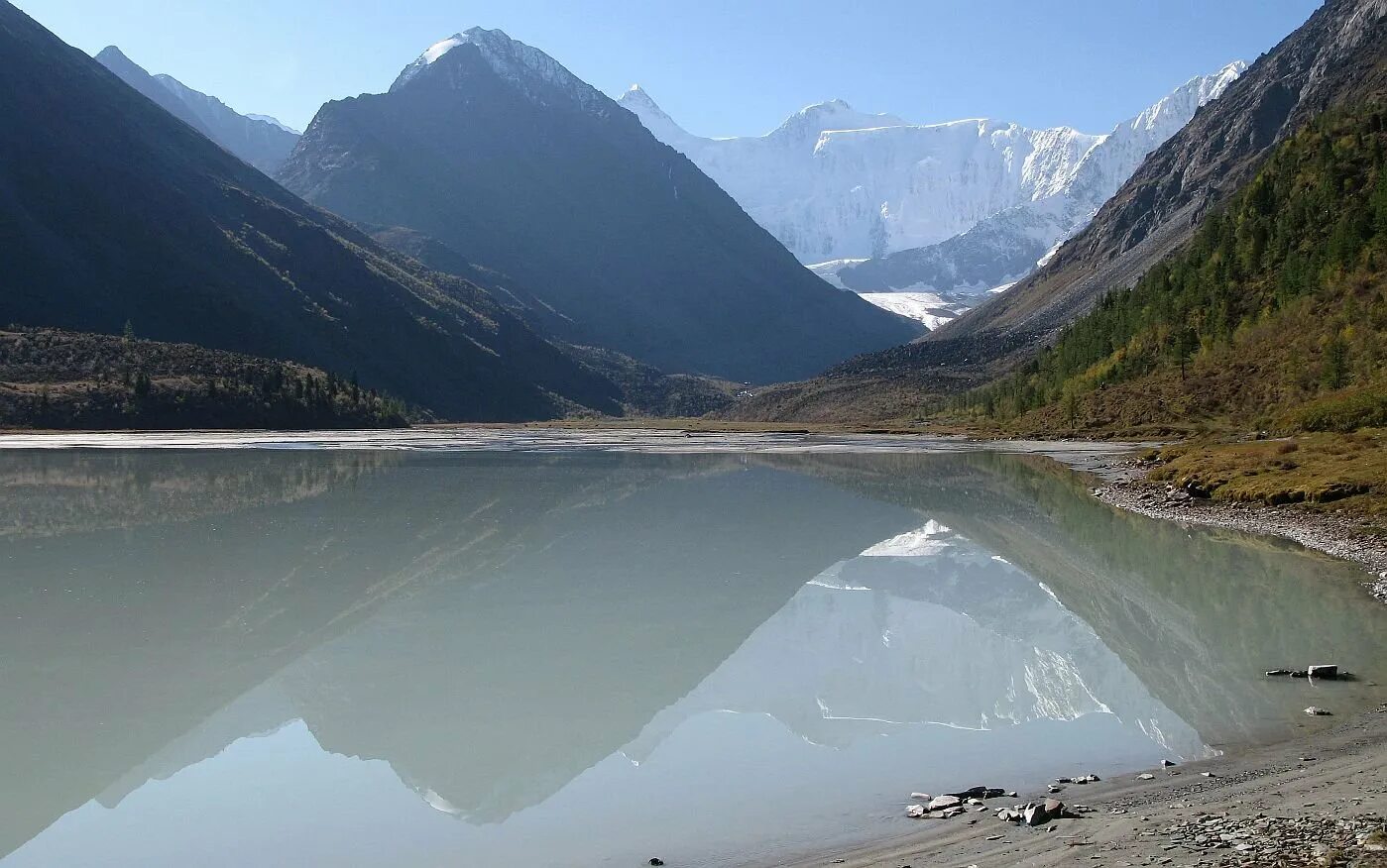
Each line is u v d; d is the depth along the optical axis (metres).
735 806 15.95
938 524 50.69
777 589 34.88
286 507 57.38
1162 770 16.31
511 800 16.78
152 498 61.81
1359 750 16.36
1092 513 54.03
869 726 20.06
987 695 22.05
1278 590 32.41
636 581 36.34
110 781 17.91
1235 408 104.12
